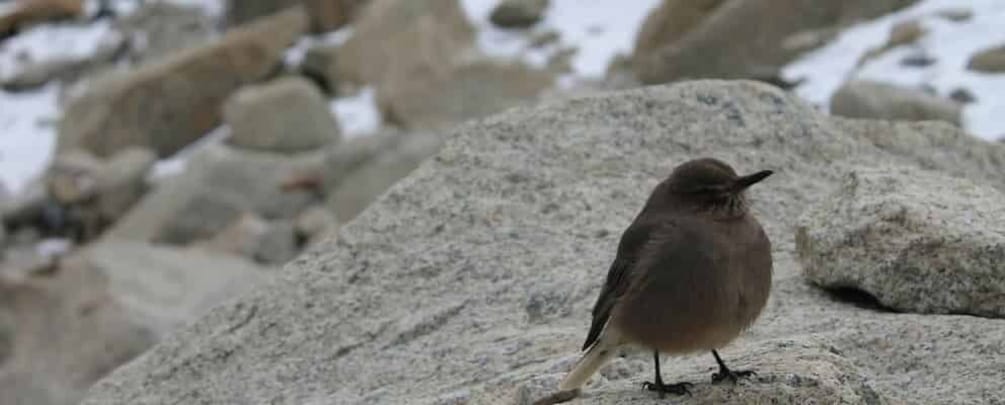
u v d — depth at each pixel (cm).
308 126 2738
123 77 3011
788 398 860
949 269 1039
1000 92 2086
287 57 3039
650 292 841
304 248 2467
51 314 2130
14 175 2934
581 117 1336
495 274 1194
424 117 2697
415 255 1233
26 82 3275
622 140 1311
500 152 1310
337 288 1228
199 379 1195
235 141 2766
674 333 845
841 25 2411
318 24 3152
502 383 993
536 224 1241
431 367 1096
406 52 2803
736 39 2419
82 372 2005
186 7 3403
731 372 888
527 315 1137
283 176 2612
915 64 2222
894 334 1004
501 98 2688
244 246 2448
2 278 2209
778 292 1102
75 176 2798
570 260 1188
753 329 1040
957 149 1336
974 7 2359
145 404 1188
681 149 1303
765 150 1301
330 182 2583
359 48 2939
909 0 2434
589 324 1098
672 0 2550
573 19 2980
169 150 2962
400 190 1292
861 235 1070
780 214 1233
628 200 1252
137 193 2767
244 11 3247
